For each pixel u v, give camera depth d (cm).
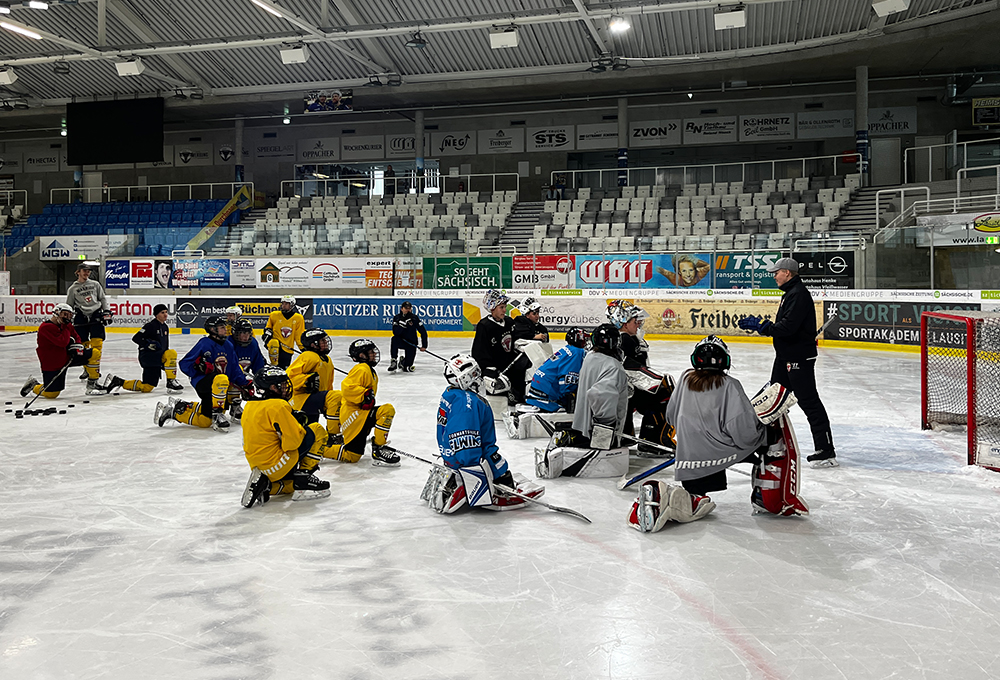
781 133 3044
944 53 2517
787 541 468
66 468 664
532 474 646
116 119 3114
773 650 326
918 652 324
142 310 2491
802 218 2469
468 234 2789
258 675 305
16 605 375
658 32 2538
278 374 537
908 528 494
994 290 1552
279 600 379
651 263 2119
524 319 981
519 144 3319
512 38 2148
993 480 617
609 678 302
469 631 344
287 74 2994
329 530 491
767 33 2484
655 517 479
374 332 2319
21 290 2867
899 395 1074
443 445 531
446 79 2906
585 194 2966
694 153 3216
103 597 384
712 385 484
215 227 2750
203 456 712
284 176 3597
